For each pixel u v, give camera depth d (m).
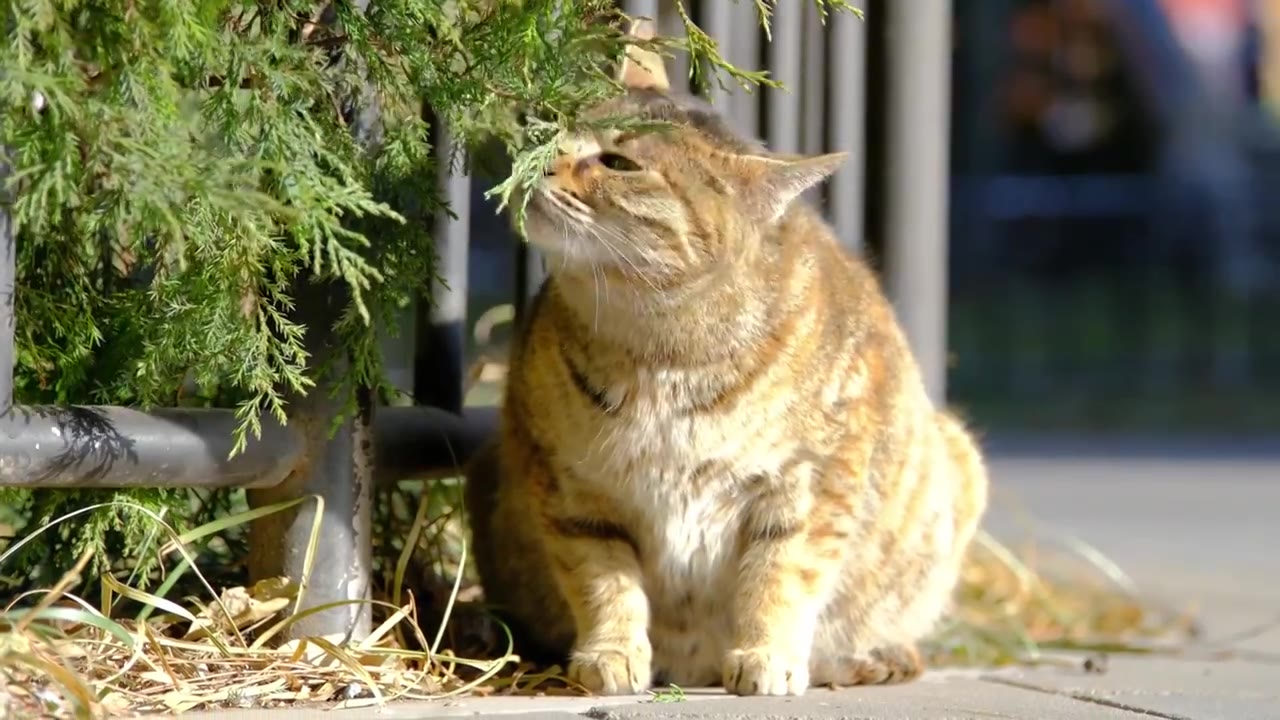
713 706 4.34
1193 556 10.23
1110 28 28.27
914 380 5.56
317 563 4.43
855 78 6.30
